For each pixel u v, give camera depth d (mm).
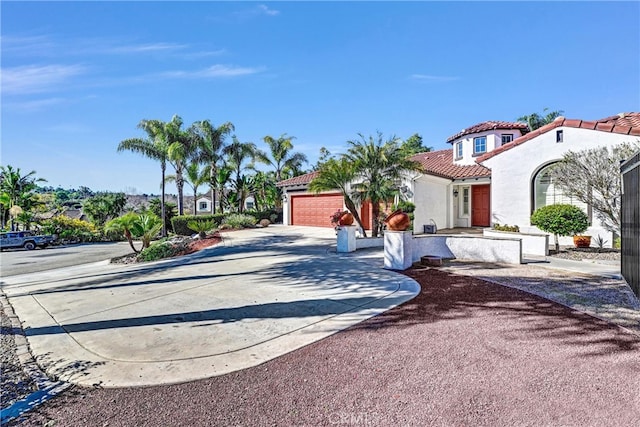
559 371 3639
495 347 4273
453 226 20766
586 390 3260
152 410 3209
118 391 3578
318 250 13938
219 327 5348
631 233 6793
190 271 10539
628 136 12234
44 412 3240
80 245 28969
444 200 20109
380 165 14688
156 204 41781
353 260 11227
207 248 16188
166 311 6309
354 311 5926
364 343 4535
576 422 2811
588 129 13039
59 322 6043
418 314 5645
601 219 11961
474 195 21062
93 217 44375
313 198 24375
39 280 11227
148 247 16984
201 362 4156
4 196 33656
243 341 4758
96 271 12523
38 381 3865
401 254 9383
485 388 3350
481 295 6676
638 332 4668
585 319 5215
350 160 15141
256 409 3154
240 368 3969
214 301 6855
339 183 15328
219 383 3654
